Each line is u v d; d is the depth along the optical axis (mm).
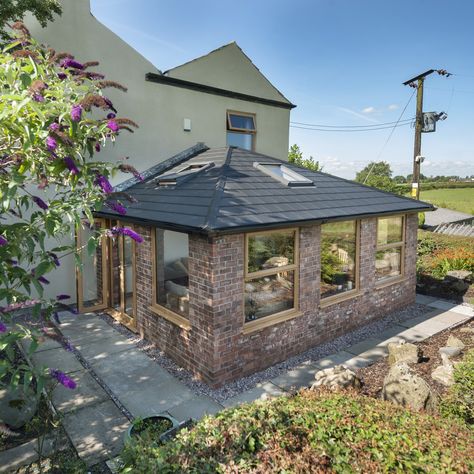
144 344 6965
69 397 5188
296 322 6543
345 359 6418
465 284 10375
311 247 6699
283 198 6762
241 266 5582
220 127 11594
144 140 9953
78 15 8734
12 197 3441
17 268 3555
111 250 8523
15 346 6586
